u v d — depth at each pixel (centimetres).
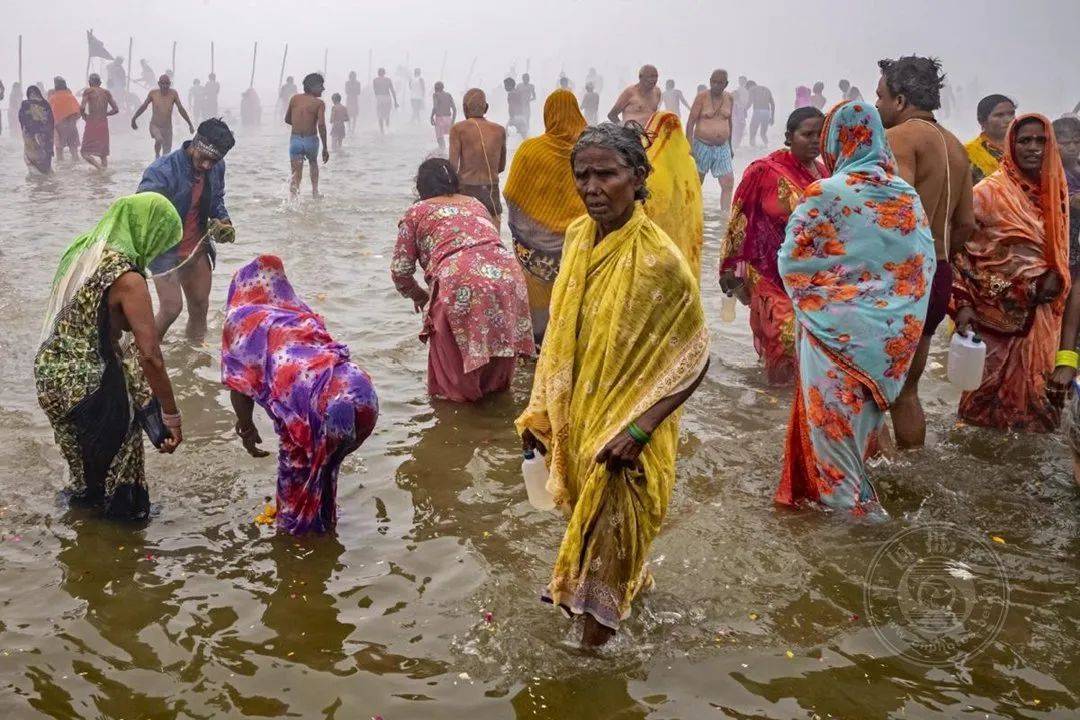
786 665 341
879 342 438
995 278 544
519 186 691
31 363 652
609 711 317
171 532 439
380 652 350
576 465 356
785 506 459
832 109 457
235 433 548
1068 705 319
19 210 1330
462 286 591
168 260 679
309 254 1021
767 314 633
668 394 334
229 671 339
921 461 506
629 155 334
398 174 1923
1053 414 553
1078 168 693
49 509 455
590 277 350
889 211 439
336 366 429
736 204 637
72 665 341
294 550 424
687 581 394
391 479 495
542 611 375
